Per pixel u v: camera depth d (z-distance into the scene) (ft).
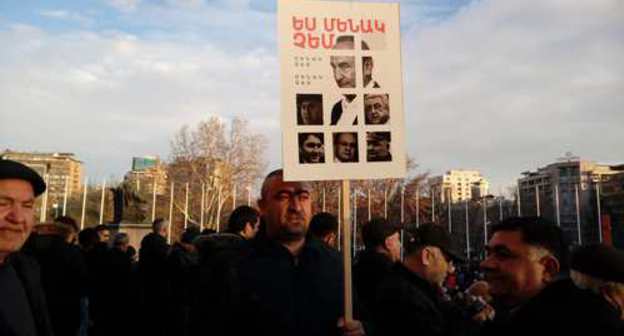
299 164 11.53
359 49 12.30
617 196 109.40
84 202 65.51
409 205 106.32
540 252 8.04
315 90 11.89
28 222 8.95
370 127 12.05
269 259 11.41
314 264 11.58
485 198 81.97
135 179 82.74
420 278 12.57
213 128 141.59
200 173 132.77
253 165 144.97
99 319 30.07
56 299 19.77
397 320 11.52
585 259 11.34
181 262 28.86
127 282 30.58
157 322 30.14
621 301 10.84
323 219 18.28
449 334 12.46
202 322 11.09
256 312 10.82
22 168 8.87
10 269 9.11
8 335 8.51
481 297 13.83
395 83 12.40
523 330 7.35
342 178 11.71
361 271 14.71
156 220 32.86
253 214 21.06
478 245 88.07
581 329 6.89
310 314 10.95
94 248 30.22
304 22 12.10
